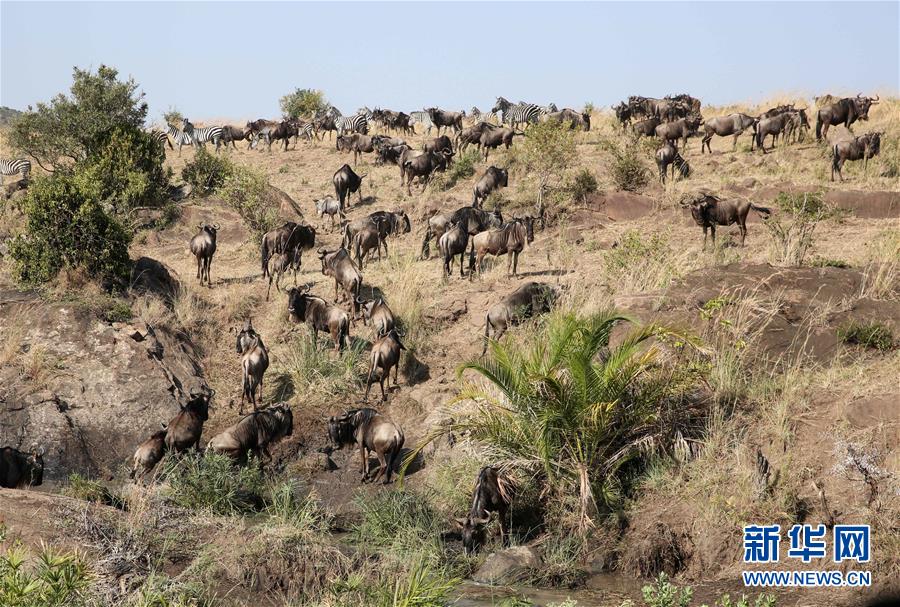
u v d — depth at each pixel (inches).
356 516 665.6
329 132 2080.5
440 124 1953.7
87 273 929.5
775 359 732.0
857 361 714.2
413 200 1380.4
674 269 909.8
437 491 666.8
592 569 577.3
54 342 835.4
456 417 708.0
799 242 973.8
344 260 949.2
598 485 626.2
